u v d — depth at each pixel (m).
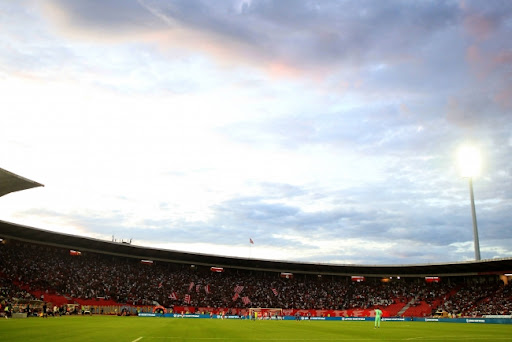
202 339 26.42
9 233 79.50
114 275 94.19
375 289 109.06
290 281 112.88
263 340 27.03
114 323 45.09
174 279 102.25
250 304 98.94
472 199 97.69
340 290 109.31
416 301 100.00
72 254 88.81
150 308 85.06
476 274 98.38
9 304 56.41
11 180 40.78
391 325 58.69
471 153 97.69
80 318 57.03
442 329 47.69
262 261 105.62
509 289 91.00
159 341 23.66
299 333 35.69
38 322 41.91
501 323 71.06
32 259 83.12
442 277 104.88
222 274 111.12
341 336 32.81
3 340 21.97
